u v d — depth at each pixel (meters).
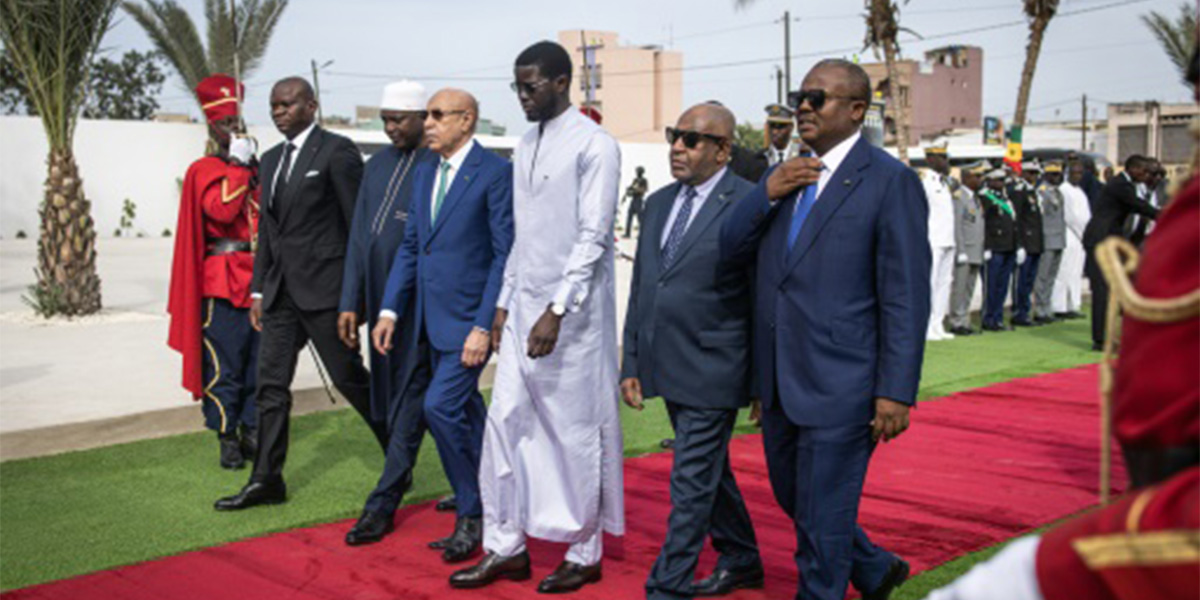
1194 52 1.54
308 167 5.13
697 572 4.27
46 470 5.92
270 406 5.25
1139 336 1.33
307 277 5.13
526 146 4.12
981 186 12.49
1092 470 5.86
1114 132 66.75
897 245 3.23
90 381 8.15
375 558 4.47
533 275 4.07
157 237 31.95
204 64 23.33
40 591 4.07
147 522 4.99
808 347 3.34
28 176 29.66
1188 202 1.32
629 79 66.00
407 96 4.85
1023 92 26.19
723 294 3.76
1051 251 13.03
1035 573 1.30
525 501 4.11
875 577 3.62
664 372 3.83
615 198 4.04
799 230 3.40
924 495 5.37
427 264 4.48
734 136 3.97
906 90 68.69
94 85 54.84
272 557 4.47
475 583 4.10
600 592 4.05
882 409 3.24
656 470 5.91
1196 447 1.27
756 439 6.71
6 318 12.27
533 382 4.03
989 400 7.92
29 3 11.59
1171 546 1.17
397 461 4.71
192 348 5.90
